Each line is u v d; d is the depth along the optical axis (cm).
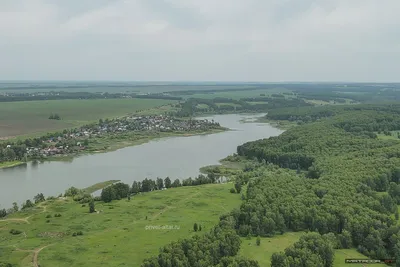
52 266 14738
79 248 16275
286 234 17462
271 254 15200
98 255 15600
